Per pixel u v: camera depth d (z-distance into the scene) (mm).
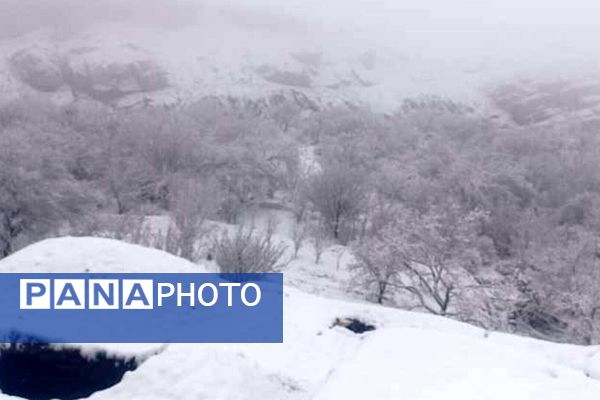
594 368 8539
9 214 21281
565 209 28641
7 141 22156
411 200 27844
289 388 6605
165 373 5930
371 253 20141
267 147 31156
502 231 25828
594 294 18297
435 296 19375
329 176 27047
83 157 26953
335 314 11250
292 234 26078
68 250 8820
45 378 7000
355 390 4094
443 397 4012
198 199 21766
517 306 19672
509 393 4148
